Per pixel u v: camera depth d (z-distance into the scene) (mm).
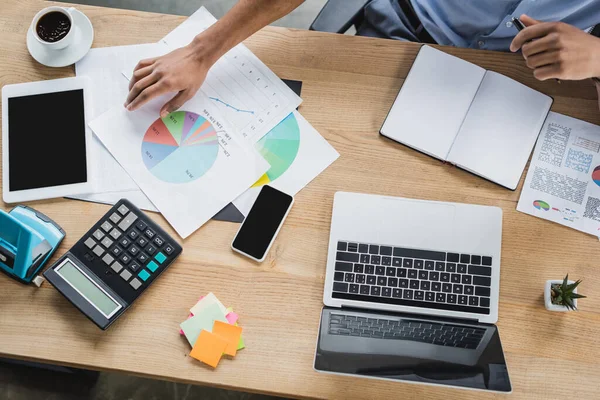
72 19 969
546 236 913
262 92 979
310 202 930
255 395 1486
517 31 1070
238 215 924
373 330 834
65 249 912
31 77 986
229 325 859
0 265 874
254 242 903
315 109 974
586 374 854
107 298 860
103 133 951
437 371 769
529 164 938
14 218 823
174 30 1013
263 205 916
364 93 979
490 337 842
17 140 949
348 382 851
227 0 1785
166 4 1775
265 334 869
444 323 864
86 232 897
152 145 949
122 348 860
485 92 955
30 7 1021
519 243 910
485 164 928
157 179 933
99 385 1477
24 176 934
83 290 860
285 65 994
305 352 862
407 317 870
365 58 994
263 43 1005
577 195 925
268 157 949
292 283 894
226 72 989
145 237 891
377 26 1203
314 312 880
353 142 958
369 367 768
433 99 956
